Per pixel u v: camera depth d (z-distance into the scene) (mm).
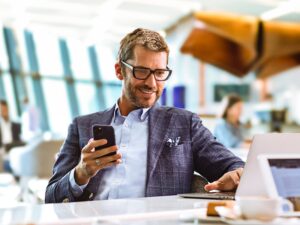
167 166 1695
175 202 1284
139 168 1694
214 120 5781
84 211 1101
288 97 9273
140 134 1757
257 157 1182
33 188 3281
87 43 11719
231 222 929
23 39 11266
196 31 7211
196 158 1772
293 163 1170
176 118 1804
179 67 9664
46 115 11672
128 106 1793
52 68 11797
